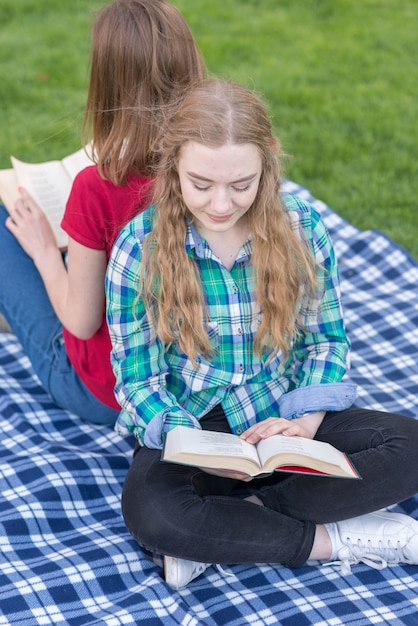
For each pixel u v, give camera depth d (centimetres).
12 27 641
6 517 217
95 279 221
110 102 211
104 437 258
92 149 217
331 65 594
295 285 203
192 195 183
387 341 308
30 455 239
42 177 263
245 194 183
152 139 203
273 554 199
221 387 213
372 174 462
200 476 206
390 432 204
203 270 202
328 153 482
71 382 252
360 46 625
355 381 285
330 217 378
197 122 177
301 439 194
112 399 247
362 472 199
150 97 206
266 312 202
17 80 559
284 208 203
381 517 209
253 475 184
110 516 227
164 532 192
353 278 347
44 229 251
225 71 575
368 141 493
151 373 209
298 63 596
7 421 259
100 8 219
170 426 202
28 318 256
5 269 257
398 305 326
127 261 200
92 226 212
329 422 213
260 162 183
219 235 199
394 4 706
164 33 206
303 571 208
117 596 198
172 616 190
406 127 509
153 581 200
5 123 509
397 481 199
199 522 193
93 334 233
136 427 210
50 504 224
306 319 215
